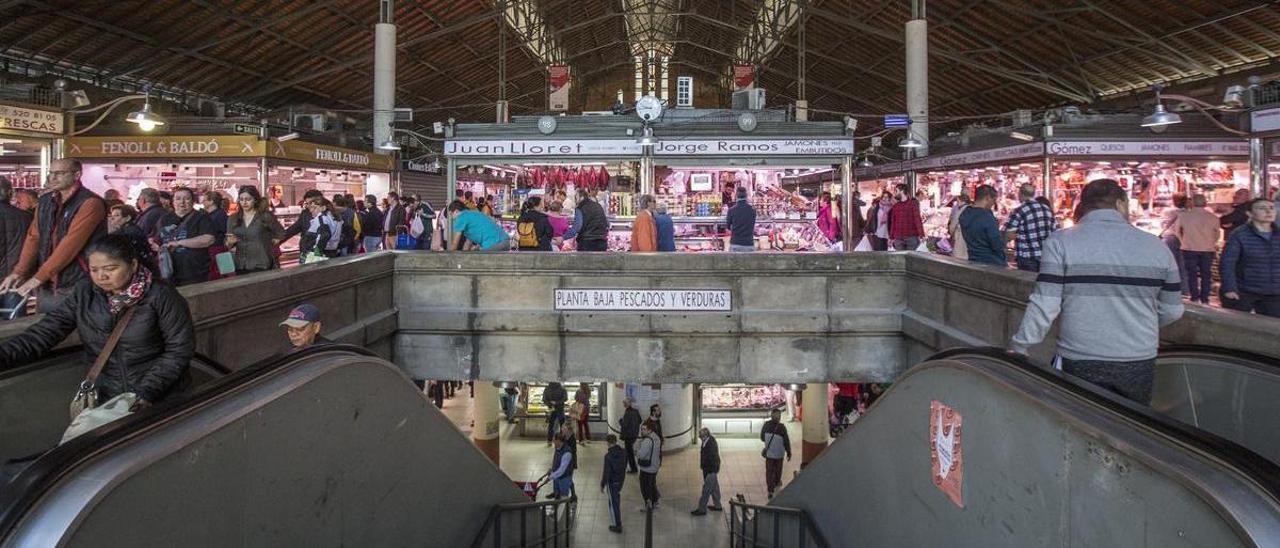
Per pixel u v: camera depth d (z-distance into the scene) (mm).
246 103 24031
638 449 14266
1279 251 6422
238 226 7309
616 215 11180
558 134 10602
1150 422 2006
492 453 16094
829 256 7441
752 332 7430
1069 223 12492
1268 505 1591
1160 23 17750
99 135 13078
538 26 29094
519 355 7562
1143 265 2941
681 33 36281
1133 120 12617
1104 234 3021
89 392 2805
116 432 2012
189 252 6164
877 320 7367
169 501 2088
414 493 4254
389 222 12359
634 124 10609
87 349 3016
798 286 7473
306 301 5730
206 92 22203
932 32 23172
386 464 3807
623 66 43344
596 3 30109
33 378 3002
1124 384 2934
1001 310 5418
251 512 2545
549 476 14297
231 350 4727
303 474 2916
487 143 10672
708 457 14688
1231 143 12477
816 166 10852
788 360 7461
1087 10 17953
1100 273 2959
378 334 7016
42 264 4277
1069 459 2238
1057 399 2387
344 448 3297
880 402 4207
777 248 11734
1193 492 1712
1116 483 2010
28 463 2113
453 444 4941
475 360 7578
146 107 11508
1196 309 3484
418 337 7602
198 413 2332
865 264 7438
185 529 2166
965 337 5949
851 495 4891
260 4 17969
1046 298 3039
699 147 10578
